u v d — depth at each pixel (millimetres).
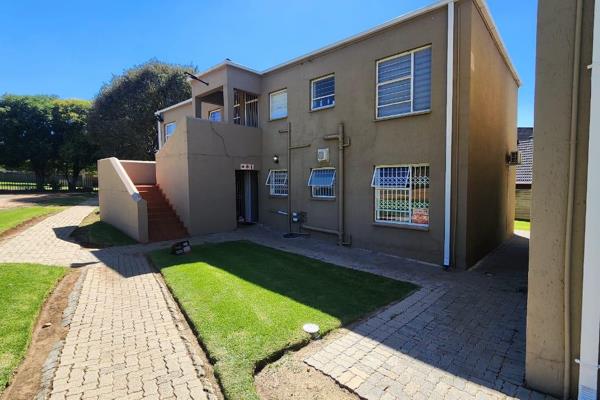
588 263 2652
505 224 11359
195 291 5496
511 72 11555
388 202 8758
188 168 10805
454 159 7398
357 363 3492
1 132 30172
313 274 6703
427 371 3346
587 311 2680
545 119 2836
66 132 32188
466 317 4707
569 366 2842
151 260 7762
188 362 3514
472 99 7328
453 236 7457
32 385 3143
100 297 5484
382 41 8609
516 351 3748
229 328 4125
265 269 7004
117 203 11477
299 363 3496
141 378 3219
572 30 2693
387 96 8688
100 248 9141
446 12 7438
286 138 11633
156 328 4344
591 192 2611
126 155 25672
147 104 25375
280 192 12227
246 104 13516
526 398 2928
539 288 2951
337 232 9836
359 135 9242
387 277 6637
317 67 10367
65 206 18797
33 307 4812
